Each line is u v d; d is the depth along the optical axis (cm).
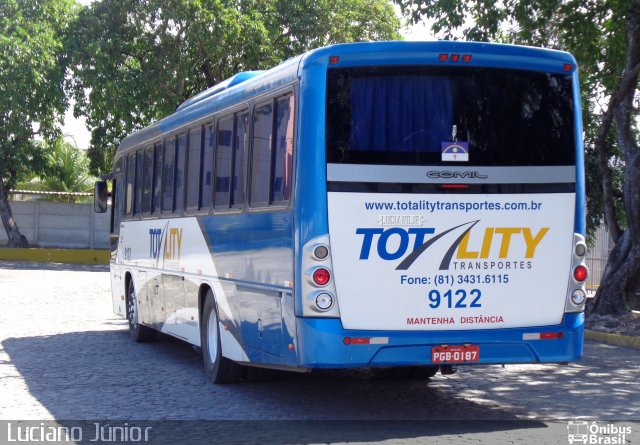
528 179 851
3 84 3606
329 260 811
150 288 1377
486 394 1021
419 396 1008
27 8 3744
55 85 3628
